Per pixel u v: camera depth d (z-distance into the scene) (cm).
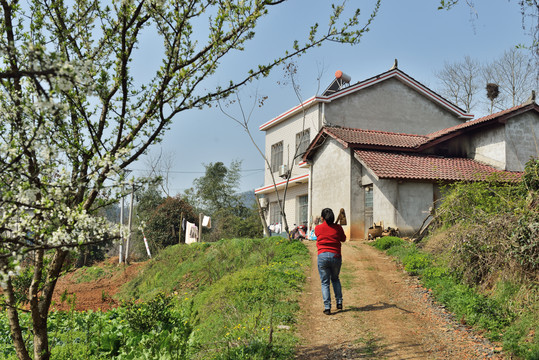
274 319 734
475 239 855
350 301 852
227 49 447
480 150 1988
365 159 1758
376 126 2331
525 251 724
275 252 1449
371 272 1091
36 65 263
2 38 357
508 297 703
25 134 340
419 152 1977
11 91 337
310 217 2139
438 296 820
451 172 1769
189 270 1708
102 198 364
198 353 632
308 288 966
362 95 2325
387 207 1680
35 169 347
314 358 577
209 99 441
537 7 493
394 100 2391
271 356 571
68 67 257
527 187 923
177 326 829
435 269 946
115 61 417
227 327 746
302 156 2162
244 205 4122
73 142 378
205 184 4203
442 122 2483
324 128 2006
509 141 1862
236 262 1577
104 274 2323
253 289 937
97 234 348
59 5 404
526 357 527
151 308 856
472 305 711
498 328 635
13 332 388
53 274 394
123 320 888
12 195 316
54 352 722
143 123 411
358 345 618
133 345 717
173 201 2944
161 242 2791
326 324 720
